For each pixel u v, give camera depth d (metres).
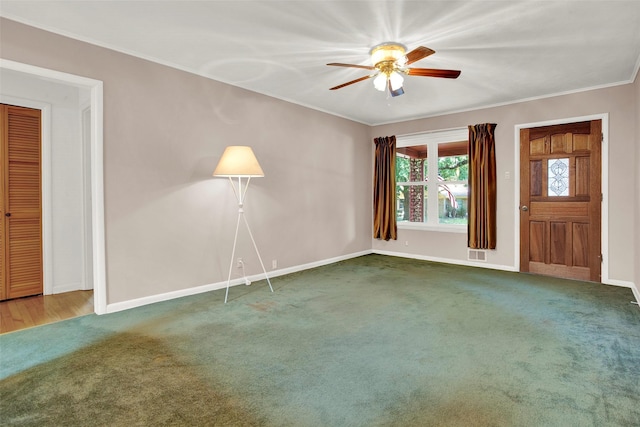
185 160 3.63
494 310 3.21
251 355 2.33
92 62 2.98
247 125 4.20
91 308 3.34
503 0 2.31
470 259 5.23
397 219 6.16
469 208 5.11
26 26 2.64
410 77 3.82
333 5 2.39
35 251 3.81
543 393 1.86
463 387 1.92
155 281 3.44
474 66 3.49
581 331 2.70
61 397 1.84
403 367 2.15
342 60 3.38
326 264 5.36
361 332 2.71
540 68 3.54
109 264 3.14
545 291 3.81
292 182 4.81
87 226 4.06
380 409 1.73
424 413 1.69
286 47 3.08
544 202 4.57
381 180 6.08
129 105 3.22
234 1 2.35
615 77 3.85
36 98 3.75
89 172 4.06
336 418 1.66
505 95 4.49
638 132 3.58
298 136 4.87
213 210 3.89
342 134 5.64
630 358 2.25
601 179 4.14
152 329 2.78
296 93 4.43
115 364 2.21
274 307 3.32
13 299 3.66
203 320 2.98
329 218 5.43
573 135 4.33
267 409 1.74
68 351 2.39
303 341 2.55
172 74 3.51
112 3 2.38
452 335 2.64
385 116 5.66
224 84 3.96
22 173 3.72
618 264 4.04
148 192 3.37
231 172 3.48
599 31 2.75
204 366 2.18
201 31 2.79
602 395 1.84
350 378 2.03
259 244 4.40
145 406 1.76
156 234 3.44
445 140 5.49
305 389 1.92
